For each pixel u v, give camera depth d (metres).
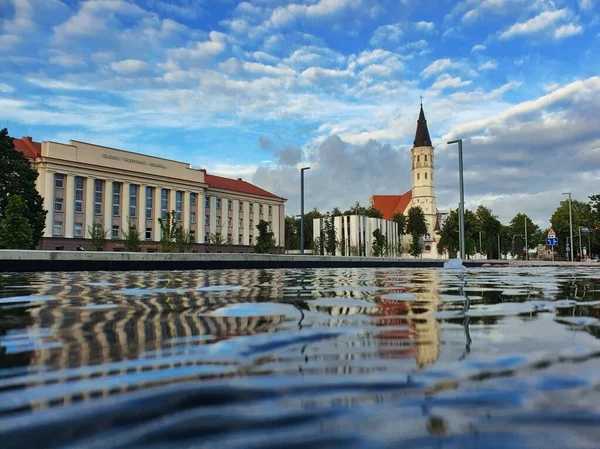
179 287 6.89
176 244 51.38
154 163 68.12
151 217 68.00
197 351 2.21
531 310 3.83
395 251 97.75
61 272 13.22
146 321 3.25
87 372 1.81
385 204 143.00
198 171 75.38
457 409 1.37
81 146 58.84
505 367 1.87
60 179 57.06
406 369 1.84
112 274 12.20
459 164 25.19
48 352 2.20
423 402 1.44
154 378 1.72
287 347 2.30
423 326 2.97
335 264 23.33
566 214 86.44
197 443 1.13
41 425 1.24
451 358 2.04
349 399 1.47
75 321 3.27
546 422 1.27
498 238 117.75
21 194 44.00
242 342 2.43
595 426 1.24
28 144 58.56
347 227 83.75
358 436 1.17
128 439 1.15
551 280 9.14
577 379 1.69
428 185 126.69
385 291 5.99
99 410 1.37
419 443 1.13
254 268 19.22
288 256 20.80
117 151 63.22
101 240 52.84
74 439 1.15
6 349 2.27
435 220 126.75
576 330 2.80
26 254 12.72
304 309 3.94
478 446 1.11
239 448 1.10
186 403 1.43
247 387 1.60
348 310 3.86
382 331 2.77
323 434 1.18
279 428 1.23
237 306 4.18
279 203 94.62
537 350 2.21
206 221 77.88
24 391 1.55
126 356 2.11
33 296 5.36
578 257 66.31
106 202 61.50
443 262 29.53
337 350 2.23
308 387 1.60
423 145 127.50
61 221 56.91
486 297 5.08
